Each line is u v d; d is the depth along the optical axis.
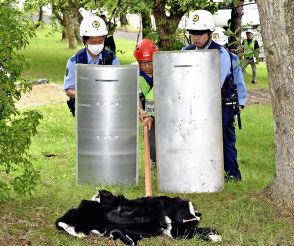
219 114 7.87
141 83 8.62
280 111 7.24
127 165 8.27
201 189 7.93
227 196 7.86
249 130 14.36
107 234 6.33
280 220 6.96
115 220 6.47
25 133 7.16
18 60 7.02
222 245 6.27
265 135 13.83
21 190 7.22
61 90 20.17
